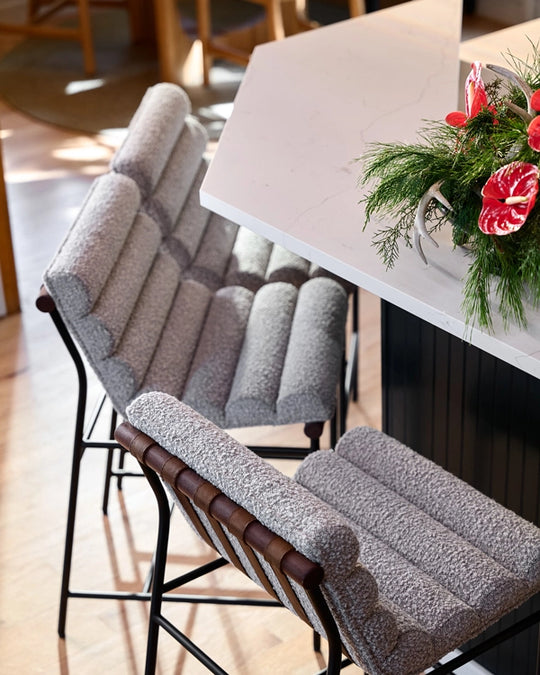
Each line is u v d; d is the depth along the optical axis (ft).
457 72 7.04
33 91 16.02
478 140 4.71
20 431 8.96
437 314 4.77
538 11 6.08
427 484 5.12
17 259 11.50
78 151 14.07
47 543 7.80
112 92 15.93
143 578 7.48
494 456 5.85
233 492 3.94
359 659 4.26
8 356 9.96
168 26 15.65
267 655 6.86
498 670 6.27
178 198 7.22
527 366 4.47
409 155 4.87
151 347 6.21
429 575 4.74
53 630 7.07
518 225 4.29
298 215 5.68
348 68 7.61
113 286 6.08
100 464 8.60
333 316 6.63
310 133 6.62
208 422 4.32
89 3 17.52
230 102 15.44
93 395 9.40
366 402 9.20
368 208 5.02
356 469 5.28
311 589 3.71
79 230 6.13
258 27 16.99
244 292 7.02
